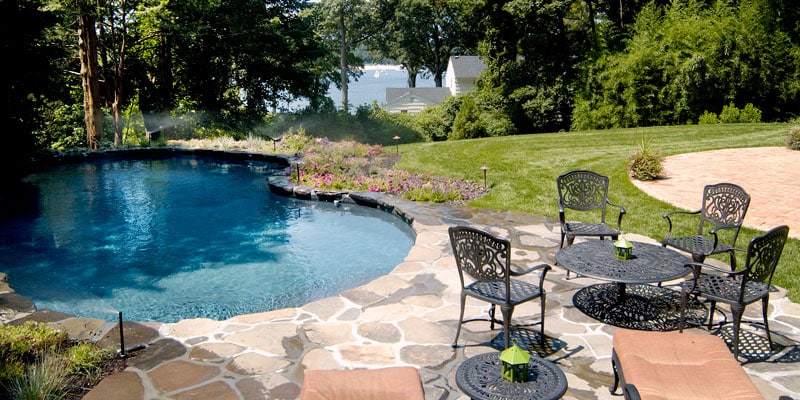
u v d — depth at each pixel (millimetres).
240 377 4047
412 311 5203
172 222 9891
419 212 9086
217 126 23094
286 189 11812
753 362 4125
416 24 48969
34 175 14758
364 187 11406
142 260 7812
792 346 4355
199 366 4215
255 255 7961
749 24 19000
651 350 3445
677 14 20719
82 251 8273
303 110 26984
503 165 12477
